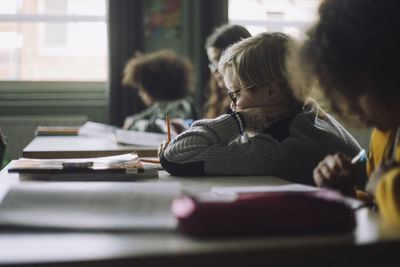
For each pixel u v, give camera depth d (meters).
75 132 2.58
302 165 1.20
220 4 4.14
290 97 1.23
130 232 0.64
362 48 0.70
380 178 0.74
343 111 0.77
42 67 4.39
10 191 0.75
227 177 1.18
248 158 1.19
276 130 1.22
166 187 0.79
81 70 4.42
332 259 0.58
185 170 1.19
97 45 4.41
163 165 1.24
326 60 0.74
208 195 0.77
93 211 0.68
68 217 0.66
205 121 1.26
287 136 1.22
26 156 1.71
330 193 0.70
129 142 1.96
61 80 4.36
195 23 4.20
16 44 4.34
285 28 4.70
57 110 4.22
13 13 4.32
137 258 0.54
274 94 1.23
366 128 0.79
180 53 4.22
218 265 0.56
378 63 0.69
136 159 1.30
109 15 4.01
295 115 1.24
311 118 1.25
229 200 0.65
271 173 1.20
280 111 1.24
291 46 0.91
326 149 1.22
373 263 0.59
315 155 1.21
